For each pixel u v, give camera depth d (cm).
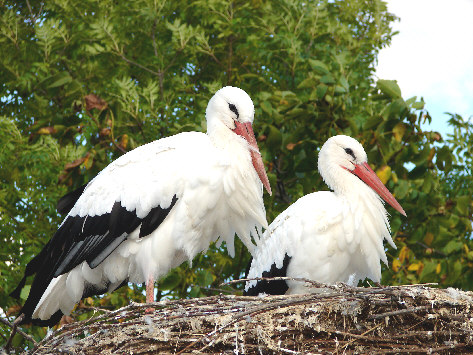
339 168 995
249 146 904
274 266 965
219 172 870
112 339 746
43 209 1293
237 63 1497
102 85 1459
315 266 933
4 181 1362
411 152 1198
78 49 1482
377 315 733
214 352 734
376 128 1209
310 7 1447
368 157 1188
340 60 1309
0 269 1204
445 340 738
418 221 1234
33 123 1471
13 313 1079
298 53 1346
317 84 1236
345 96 1249
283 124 1242
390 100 1232
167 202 866
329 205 944
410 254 1224
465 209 1228
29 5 1551
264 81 1351
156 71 1462
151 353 740
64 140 1273
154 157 893
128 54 1498
